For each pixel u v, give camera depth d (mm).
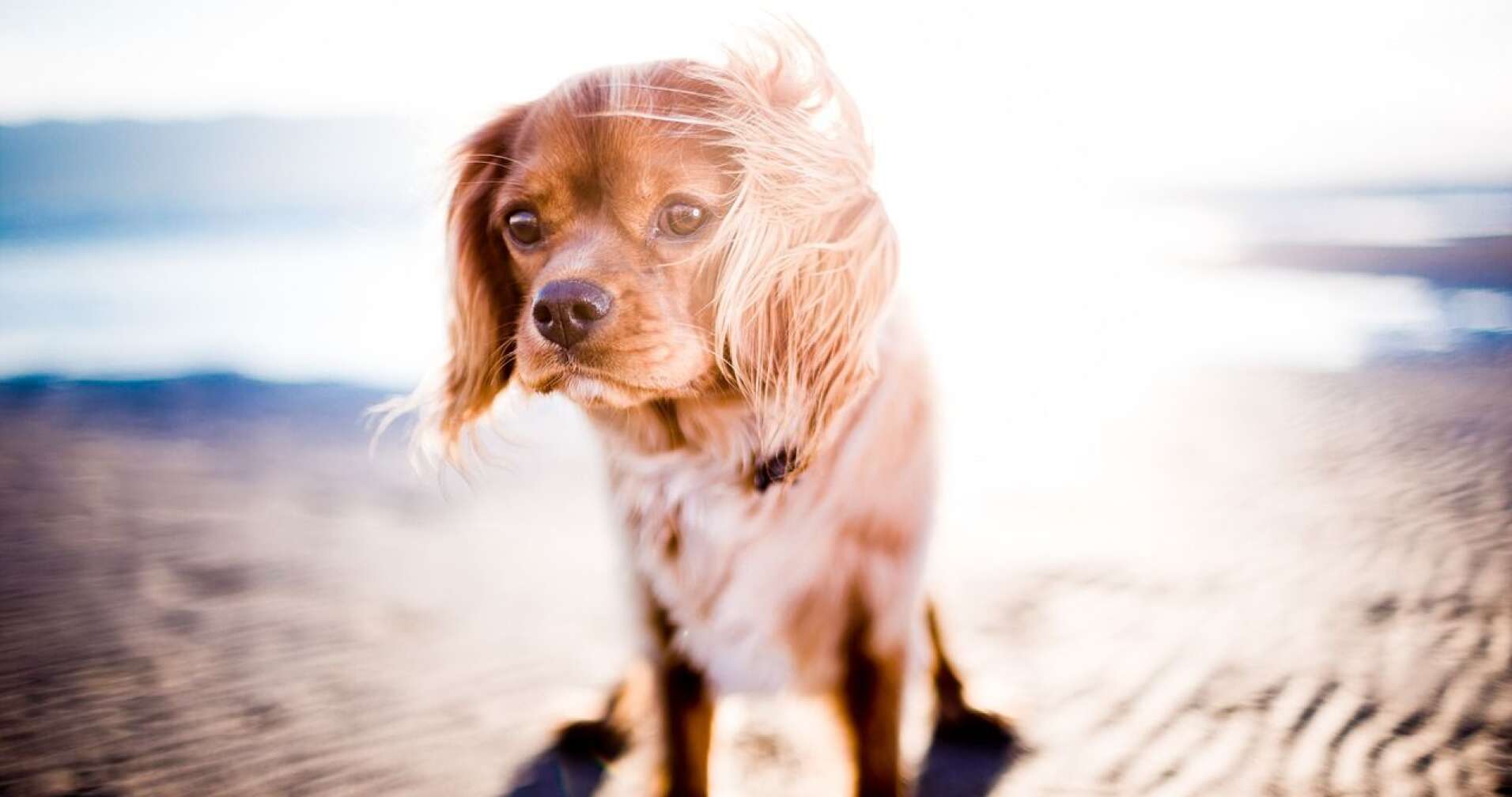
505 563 979
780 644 543
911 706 696
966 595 853
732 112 520
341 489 1257
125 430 1586
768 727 685
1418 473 1182
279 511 1161
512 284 579
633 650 591
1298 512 1059
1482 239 3697
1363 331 2205
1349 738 660
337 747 673
